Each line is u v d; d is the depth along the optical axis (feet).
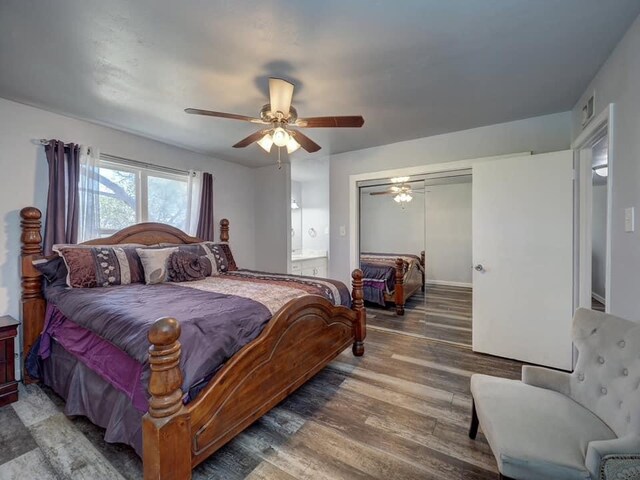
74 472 4.74
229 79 6.73
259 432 5.73
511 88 7.30
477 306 9.51
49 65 6.20
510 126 9.50
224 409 4.71
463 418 6.14
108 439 4.95
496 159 9.70
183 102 7.88
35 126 8.23
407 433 5.69
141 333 4.61
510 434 3.76
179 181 12.09
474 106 8.32
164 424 3.81
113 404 5.21
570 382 4.67
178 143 11.40
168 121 9.18
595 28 5.16
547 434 3.73
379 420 6.09
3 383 6.64
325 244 19.25
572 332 4.91
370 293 14.40
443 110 8.56
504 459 3.49
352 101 7.92
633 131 5.10
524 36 5.36
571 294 8.29
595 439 3.67
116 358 5.13
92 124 9.38
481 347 9.48
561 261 8.36
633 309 5.10
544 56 5.98
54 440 5.47
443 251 12.85
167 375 3.92
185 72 6.45
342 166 13.08
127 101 7.84
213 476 4.68
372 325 12.30
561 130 8.83
